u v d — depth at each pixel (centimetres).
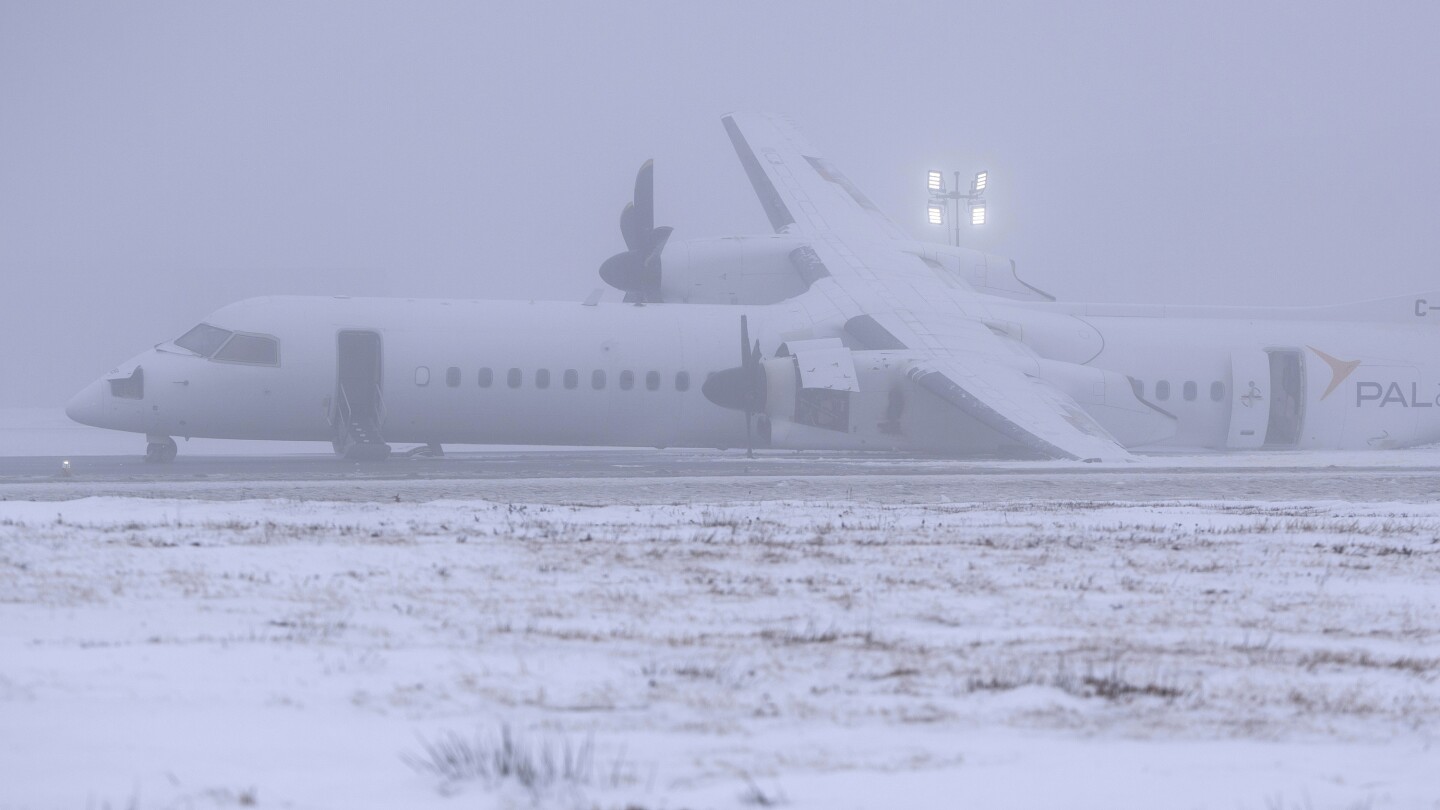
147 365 14475
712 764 2511
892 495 10200
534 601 4575
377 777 2334
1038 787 2361
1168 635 4094
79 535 6400
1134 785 2384
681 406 15162
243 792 2216
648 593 4816
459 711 2867
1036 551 6406
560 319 15275
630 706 2978
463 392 14788
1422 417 17425
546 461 14512
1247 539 7062
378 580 5034
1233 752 2658
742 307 15862
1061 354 16200
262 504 8544
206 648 3478
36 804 2112
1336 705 3114
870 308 15712
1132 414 15462
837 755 2595
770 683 3262
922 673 3416
